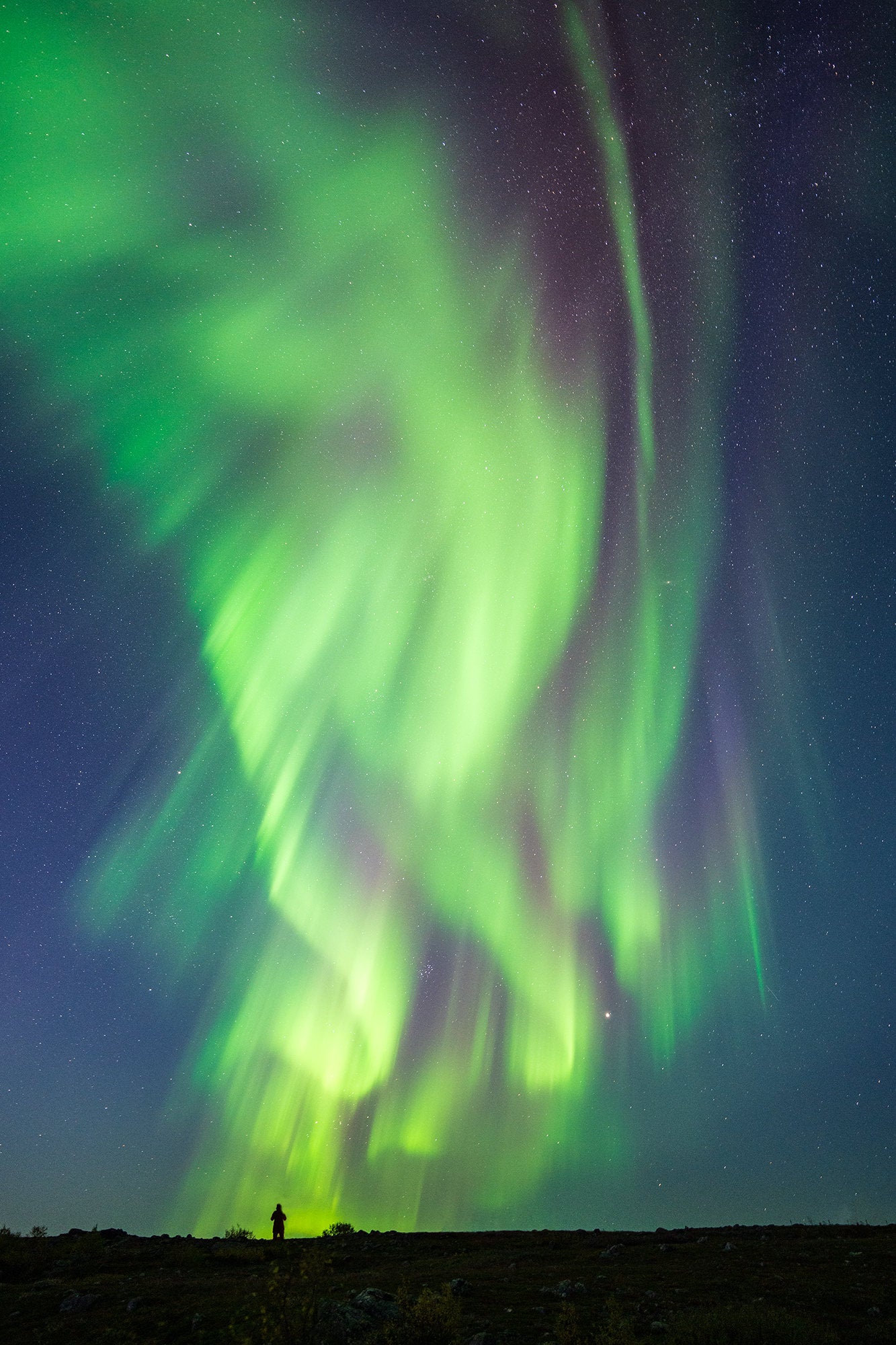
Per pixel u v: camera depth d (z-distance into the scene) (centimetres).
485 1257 3058
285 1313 1720
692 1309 1889
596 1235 3650
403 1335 1688
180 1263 2973
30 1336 1962
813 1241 2941
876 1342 1602
